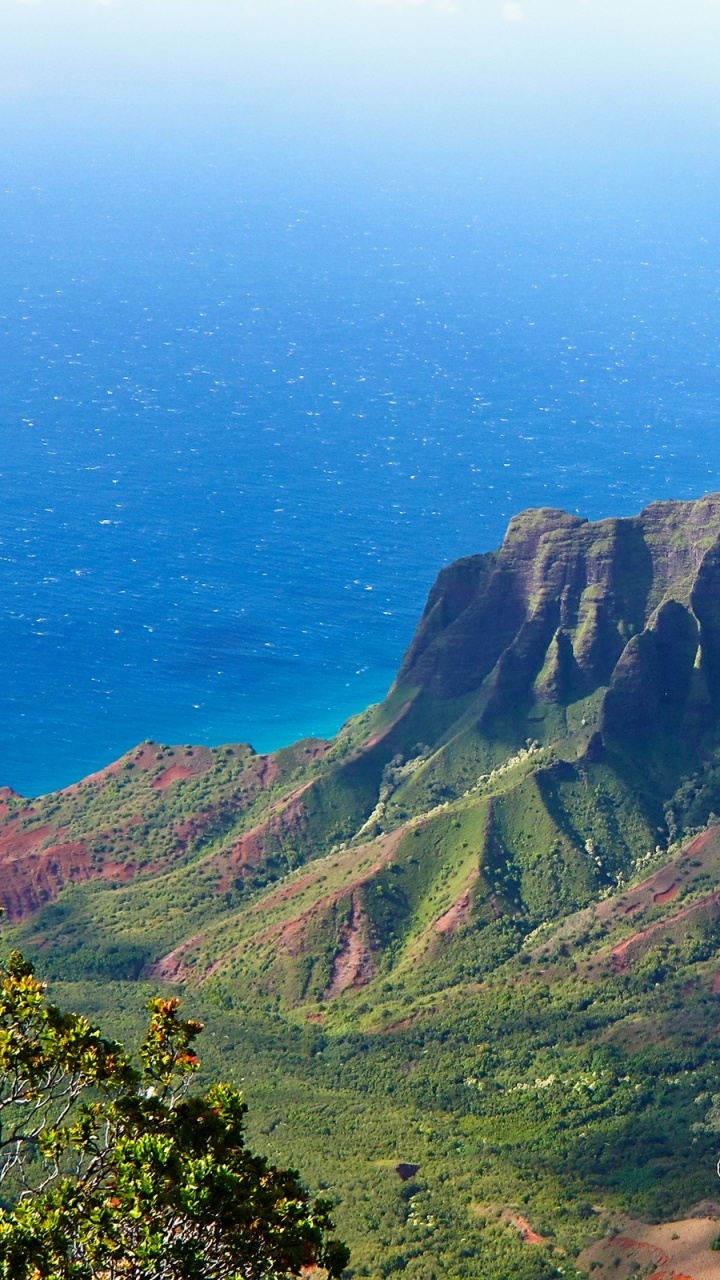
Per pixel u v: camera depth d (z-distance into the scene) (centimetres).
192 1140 6912
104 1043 7169
